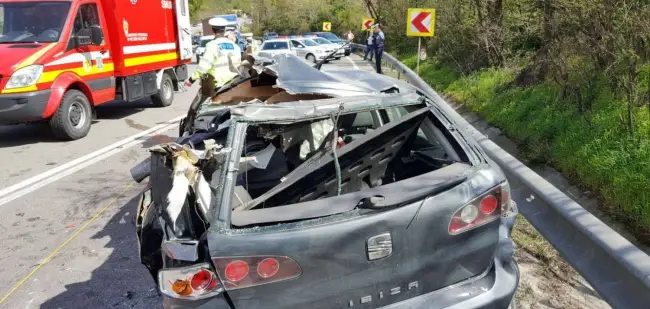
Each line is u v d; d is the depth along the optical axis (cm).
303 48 2706
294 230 230
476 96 984
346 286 239
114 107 1311
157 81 1241
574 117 624
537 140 643
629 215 426
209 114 435
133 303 383
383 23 2702
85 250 473
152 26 1194
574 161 531
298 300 234
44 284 414
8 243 491
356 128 370
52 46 877
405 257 245
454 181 257
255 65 454
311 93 326
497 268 266
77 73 924
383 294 246
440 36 1538
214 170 271
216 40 729
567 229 350
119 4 1028
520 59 1039
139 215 331
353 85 337
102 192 626
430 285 253
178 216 254
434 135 311
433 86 1335
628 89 538
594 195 483
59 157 797
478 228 258
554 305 347
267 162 330
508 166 449
